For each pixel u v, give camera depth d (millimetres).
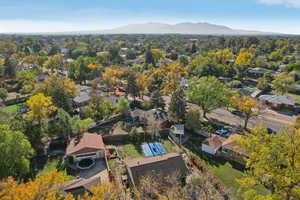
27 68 100438
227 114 51625
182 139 39094
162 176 24781
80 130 37812
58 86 48812
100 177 28094
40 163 31141
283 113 52750
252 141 18391
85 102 57875
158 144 37469
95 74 84750
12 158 24688
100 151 32469
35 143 32625
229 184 26641
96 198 17297
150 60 116125
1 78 77312
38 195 15812
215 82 46656
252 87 73750
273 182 16531
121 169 29578
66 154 30906
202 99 47438
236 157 31594
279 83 62719
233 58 106375
